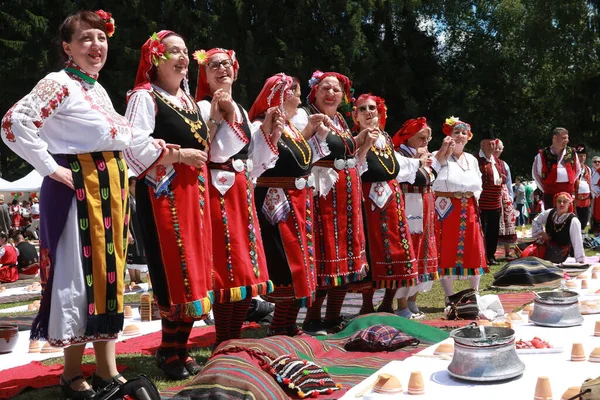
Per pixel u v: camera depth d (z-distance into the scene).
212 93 5.00
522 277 8.26
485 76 33.81
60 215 3.81
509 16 33.78
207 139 4.52
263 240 5.33
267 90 5.28
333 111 5.96
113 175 3.95
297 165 5.29
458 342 3.66
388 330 4.91
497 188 10.86
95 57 3.97
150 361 4.93
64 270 3.79
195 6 28.73
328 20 27.97
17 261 12.60
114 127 3.94
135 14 27.50
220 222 4.65
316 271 5.73
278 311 5.42
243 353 3.76
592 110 30.95
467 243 7.18
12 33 29.14
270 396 3.38
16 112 3.65
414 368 3.95
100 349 4.05
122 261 3.98
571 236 10.04
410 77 29.48
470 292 6.42
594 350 3.91
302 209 5.36
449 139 7.13
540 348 4.17
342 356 4.66
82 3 28.53
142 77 4.50
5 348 5.44
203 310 4.30
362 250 5.94
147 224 4.37
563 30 31.38
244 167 4.82
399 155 6.66
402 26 31.00
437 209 7.25
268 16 28.50
